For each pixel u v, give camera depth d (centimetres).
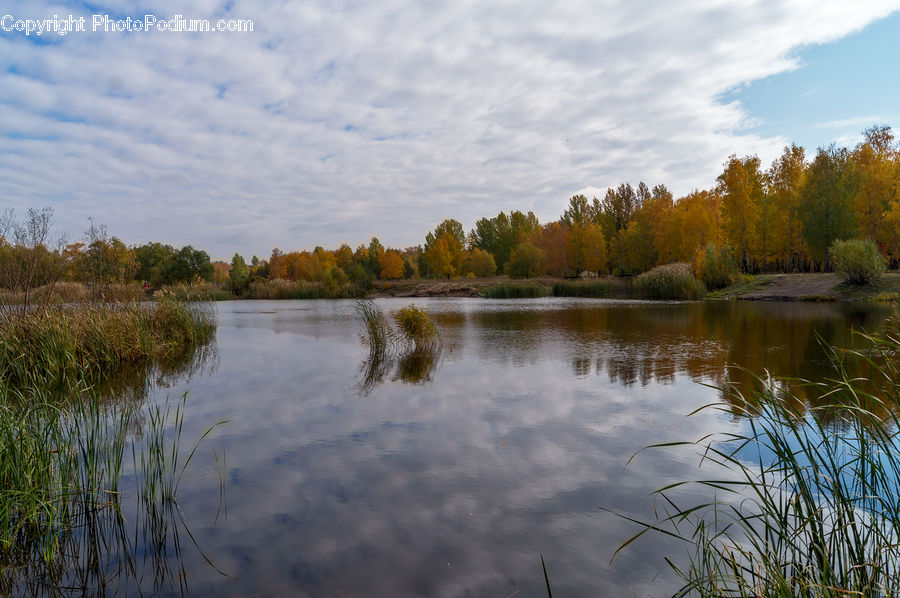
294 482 479
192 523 405
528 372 984
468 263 7912
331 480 482
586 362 1085
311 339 1570
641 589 311
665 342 1379
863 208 3697
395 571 334
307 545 369
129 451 570
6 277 1102
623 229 6309
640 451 548
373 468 510
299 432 630
